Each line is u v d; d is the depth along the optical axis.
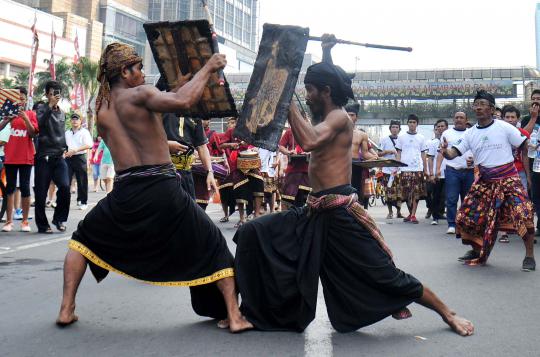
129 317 4.11
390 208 12.66
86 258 3.78
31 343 3.50
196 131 5.97
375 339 3.62
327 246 3.62
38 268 5.99
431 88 39.66
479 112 6.31
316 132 3.50
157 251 3.65
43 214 8.59
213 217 11.91
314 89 3.70
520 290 5.08
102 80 3.74
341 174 3.64
